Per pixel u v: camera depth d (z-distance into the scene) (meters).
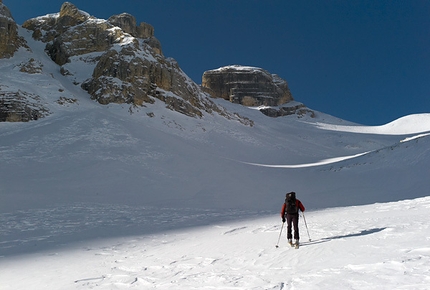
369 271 4.59
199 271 6.43
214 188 29.28
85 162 33.28
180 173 33.38
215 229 13.18
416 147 35.56
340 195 26.69
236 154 52.88
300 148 70.75
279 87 133.88
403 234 6.85
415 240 6.14
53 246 10.62
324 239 8.04
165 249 9.41
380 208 13.51
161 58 70.69
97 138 39.97
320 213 14.81
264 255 7.19
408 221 8.49
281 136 82.19
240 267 6.38
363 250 6.03
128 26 80.31
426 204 12.48
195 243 9.95
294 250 7.27
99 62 61.31
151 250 9.48
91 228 14.13
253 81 127.56
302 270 5.41
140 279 6.20
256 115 105.69
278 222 13.23
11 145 35.72
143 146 39.78
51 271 7.32
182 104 64.94
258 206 23.38
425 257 4.80
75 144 37.72
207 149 49.91
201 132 58.75
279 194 28.11
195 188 28.98
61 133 40.06
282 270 5.65
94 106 53.06
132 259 8.31
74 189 25.70
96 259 8.51
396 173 30.81
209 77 129.62
